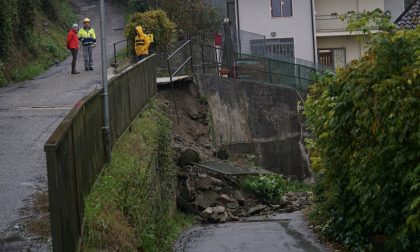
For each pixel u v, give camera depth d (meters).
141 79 16.61
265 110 24.52
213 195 17.56
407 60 9.23
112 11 44.41
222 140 22.95
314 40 35.09
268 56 30.02
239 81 24.12
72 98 17.86
